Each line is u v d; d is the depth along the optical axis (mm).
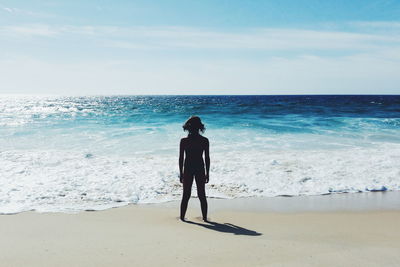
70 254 3568
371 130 17688
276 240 4172
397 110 33875
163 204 6336
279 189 7441
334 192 7285
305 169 9172
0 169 8906
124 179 8000
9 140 14164
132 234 4375
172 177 8273
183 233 4445
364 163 9922
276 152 11734
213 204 6367
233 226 4910
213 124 19859
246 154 11312
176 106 46906
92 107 47250
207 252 3654
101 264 3275
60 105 58031
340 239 4273
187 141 5160
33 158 10422
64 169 8992
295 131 17078
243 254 3594
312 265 3273
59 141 13953
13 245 3883
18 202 6168
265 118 24344
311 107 40062
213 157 10758
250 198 6801
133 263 3303
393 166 9531
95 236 4270
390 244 4051
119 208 6004
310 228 4852
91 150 12086
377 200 6699
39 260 3387
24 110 38469
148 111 33250
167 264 3279
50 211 5680
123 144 13250
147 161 10125
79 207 5977
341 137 15328
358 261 3395
